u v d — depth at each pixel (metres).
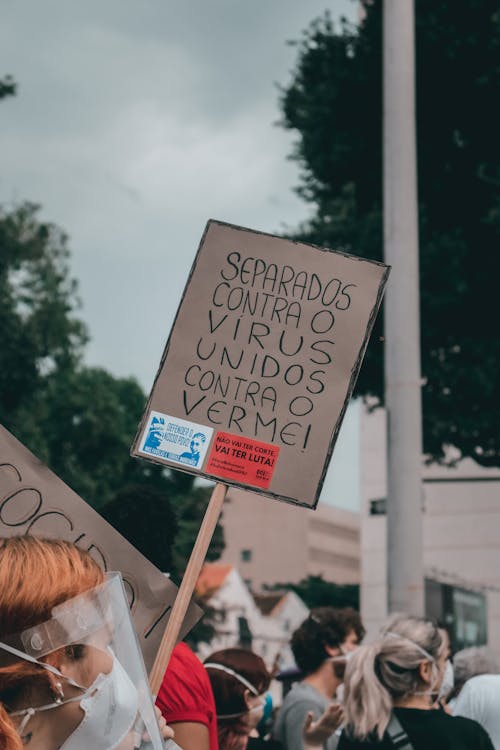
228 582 72.00
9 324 27.03
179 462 3.12
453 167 18.30
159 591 2.78
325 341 3.16
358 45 18.89
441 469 32.25
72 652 1.87
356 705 3.95
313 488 3.07
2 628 1.83
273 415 3.12
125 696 1.89
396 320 9.76
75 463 35.62
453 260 17.75
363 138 18.95
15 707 1.84
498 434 17.97
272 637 73.50
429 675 3.99
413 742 3.86
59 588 1.86
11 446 2.72
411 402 9.62
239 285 3.22
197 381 3.16
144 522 3.40
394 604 9.36
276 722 4.89
